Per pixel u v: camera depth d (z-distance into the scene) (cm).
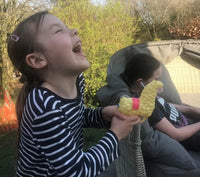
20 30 70
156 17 575
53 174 71
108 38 374
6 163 214
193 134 135
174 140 122
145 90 73
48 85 72
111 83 136
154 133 119
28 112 66
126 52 179
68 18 373
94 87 299
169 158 117
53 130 61
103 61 316
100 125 89
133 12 569
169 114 144
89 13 389
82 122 89
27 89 76
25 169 75
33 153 70
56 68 70
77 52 75
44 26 68
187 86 220
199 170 123
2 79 474
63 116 66
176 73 221
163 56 214
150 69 123
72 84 77
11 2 459
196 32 491
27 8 475
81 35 333
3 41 459
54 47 68
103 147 67
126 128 73
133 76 127
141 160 98
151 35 591
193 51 214
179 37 526
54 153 61
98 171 64
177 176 121
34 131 63
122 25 412
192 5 539
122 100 74
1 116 314
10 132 288
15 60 74
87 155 65
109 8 419
